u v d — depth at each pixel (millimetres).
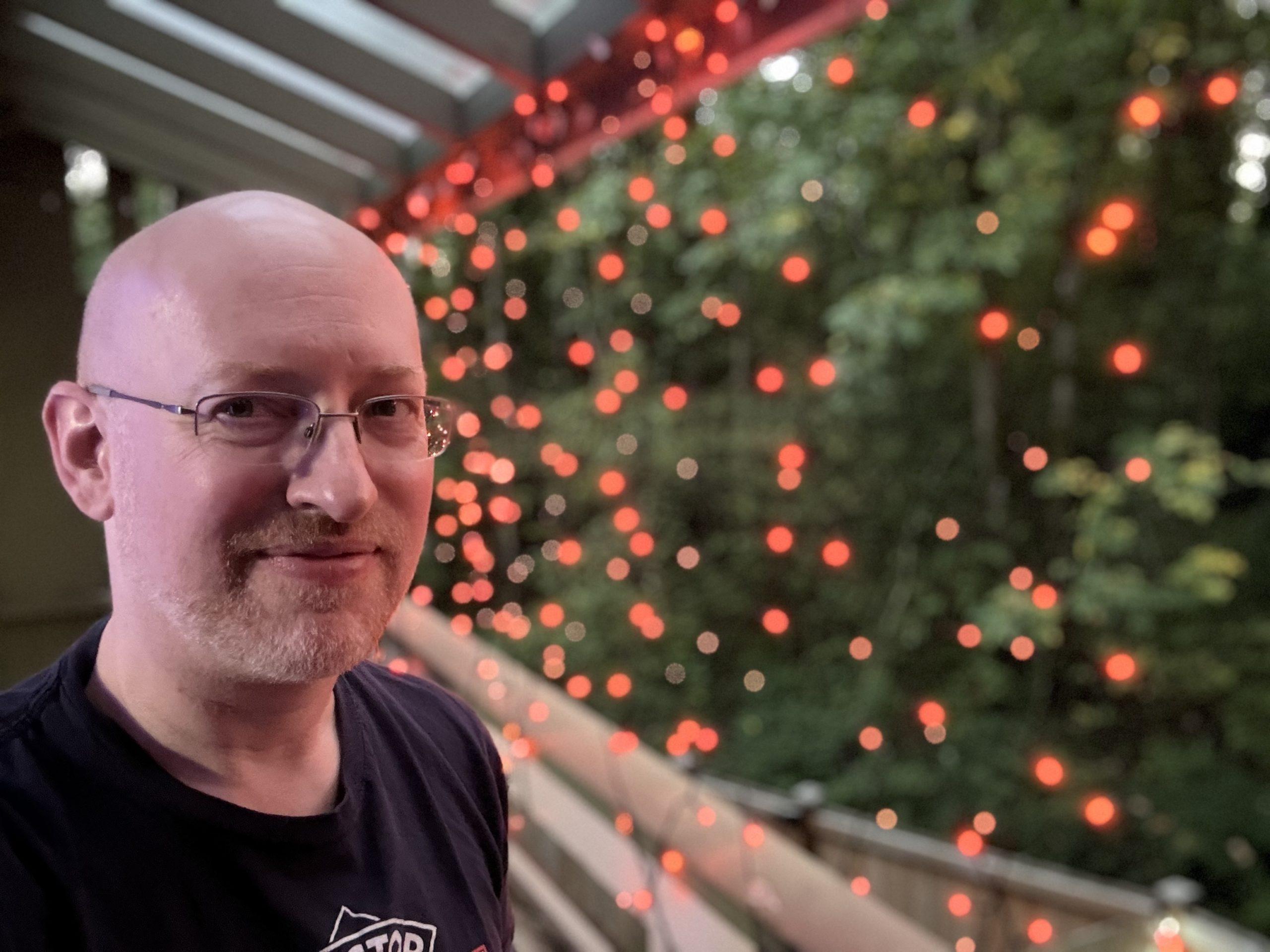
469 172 3383
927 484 7859
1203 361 7723
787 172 6555
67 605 4492
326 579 707
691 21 2510
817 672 7754
